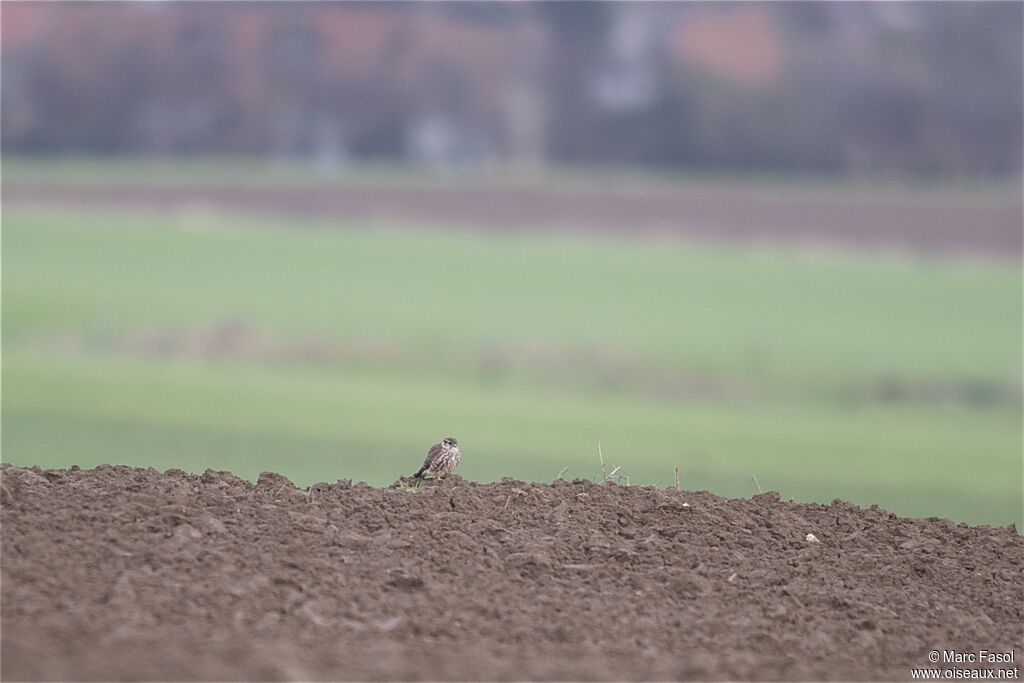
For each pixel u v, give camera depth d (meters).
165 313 70.81
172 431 49.53
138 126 102.62
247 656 9.93
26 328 66.31
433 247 86.00
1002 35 99.56
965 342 68.25
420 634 10.88
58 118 101.88
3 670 9.40
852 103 100.88
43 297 71.00
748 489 42.41
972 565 13.52
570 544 12.89
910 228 89.06
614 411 59.03
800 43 103.75
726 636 11.41
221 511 12.85
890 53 101.44
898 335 69.94
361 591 11.42
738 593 12.27
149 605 10.73
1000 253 85.12
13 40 101.69
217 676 9.56
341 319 71.75
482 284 78.38
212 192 93.00
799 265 81.38
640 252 84.94
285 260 81.56
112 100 102.50
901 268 81.75
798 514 14.64
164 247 81.31
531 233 89.44
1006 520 38.75
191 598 10.95
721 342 69.00
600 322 72.44
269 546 12.04
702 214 92.19
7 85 101.12
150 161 102.19
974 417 59.59
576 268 82.62
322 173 101.25
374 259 82.56
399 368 65.75
